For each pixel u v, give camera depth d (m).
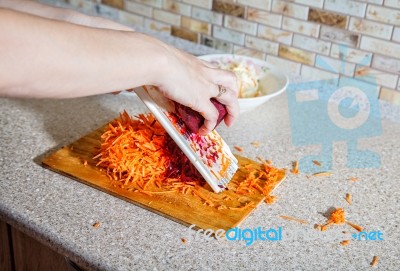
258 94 1.27
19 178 0.94
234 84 0.90
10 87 0.62
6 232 0.97
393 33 1.17
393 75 1.21
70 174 0.94
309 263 0.78
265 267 0.77
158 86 0.78
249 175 0.96
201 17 1.46
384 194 0.95
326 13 1.25
